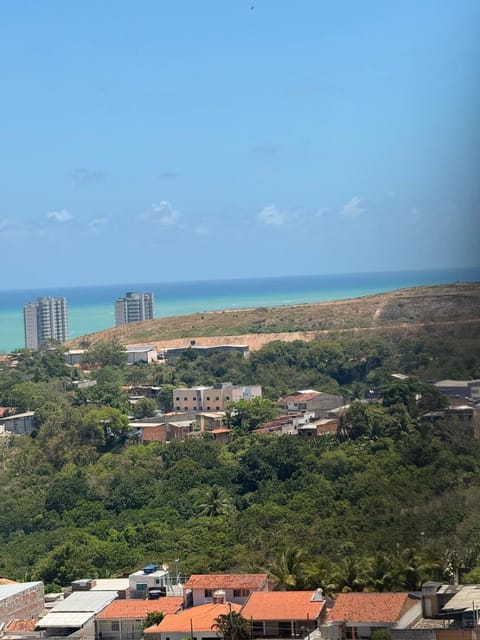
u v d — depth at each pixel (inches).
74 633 4308.6
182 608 4360.2
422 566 4439.0
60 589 5310.0
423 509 5319.9
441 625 3917.3
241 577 4480.8
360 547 5009.8
